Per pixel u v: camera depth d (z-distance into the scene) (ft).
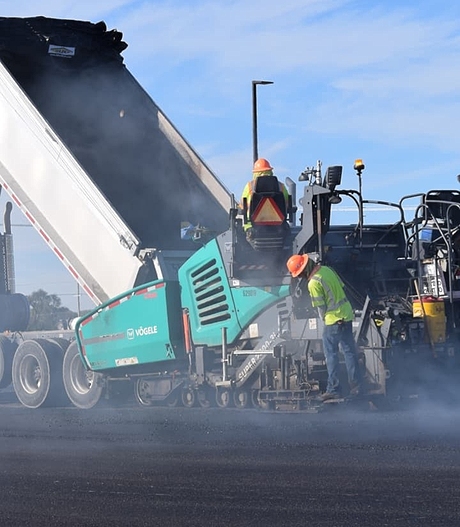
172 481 21.72
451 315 36.27
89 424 34.04
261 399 35.86
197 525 17.69
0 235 54.03
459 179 37.91
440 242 37.81
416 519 17.51
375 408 33.96
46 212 43.45
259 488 20.59
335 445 26.11
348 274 38.17
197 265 38.22
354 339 33.68
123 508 19.21
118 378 42.70
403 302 36.29
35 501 20.20
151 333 39.63
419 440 26.55
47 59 49.01
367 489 20.10
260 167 37.40
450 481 20.65
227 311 37.06
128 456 25.53
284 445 26.43
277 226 35.22
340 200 34.88
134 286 40.29
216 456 24.98
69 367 44.73
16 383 46.75
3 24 49.03
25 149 43.96
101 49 50.08
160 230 45.78
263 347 36.09
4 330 54.44
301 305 35.01
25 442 29.45
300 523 17.52
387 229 38.68
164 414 36.99
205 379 38.24
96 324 42.32
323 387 34.32
